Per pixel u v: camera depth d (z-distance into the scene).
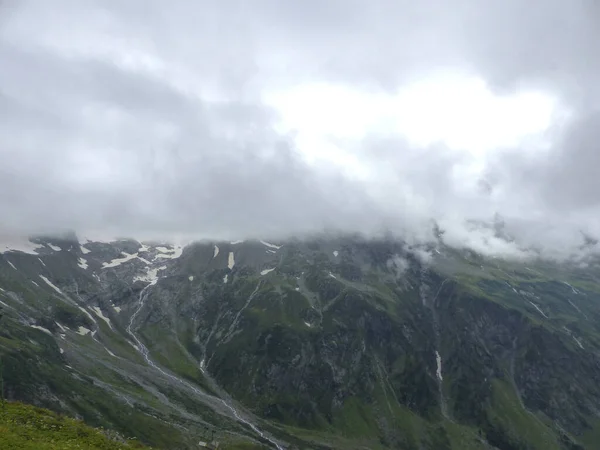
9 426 76.38
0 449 64.19
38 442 71.38
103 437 85.06
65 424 85.69
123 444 85.19
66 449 71.81
